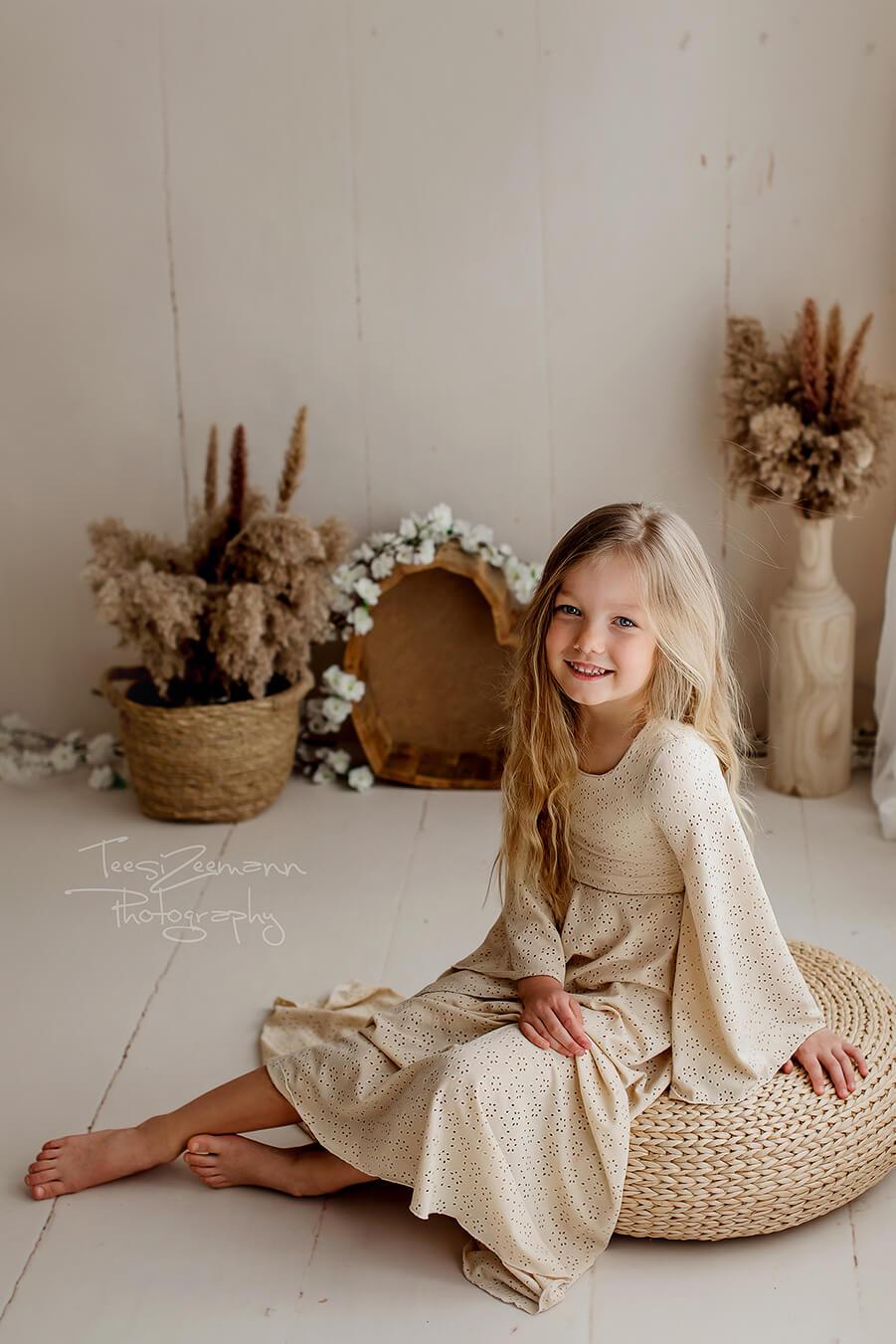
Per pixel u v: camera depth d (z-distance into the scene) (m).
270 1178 1.83
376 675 3.33
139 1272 1.70
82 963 2.42
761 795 3.04
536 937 1.80
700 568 1.73
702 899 1.67
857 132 2.97
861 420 2.82
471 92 3.04
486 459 3.25
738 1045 1.71
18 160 3.14
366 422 3.24
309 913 2.58
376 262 3.15
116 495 3.32
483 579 3.03
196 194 3.14
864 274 3.05
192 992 2.33
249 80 3.07
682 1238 1.71
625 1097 1.67
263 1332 1.61
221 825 2.99
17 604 3.40
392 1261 1.72
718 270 3.09
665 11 2.96
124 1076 2.10
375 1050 1.75
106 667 3.43
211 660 2.98
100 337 3.23
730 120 3.00
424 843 2.88
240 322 3.20
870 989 1.95
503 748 3.28
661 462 3.21
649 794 1.68
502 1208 1.62
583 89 3.02
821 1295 1.64
